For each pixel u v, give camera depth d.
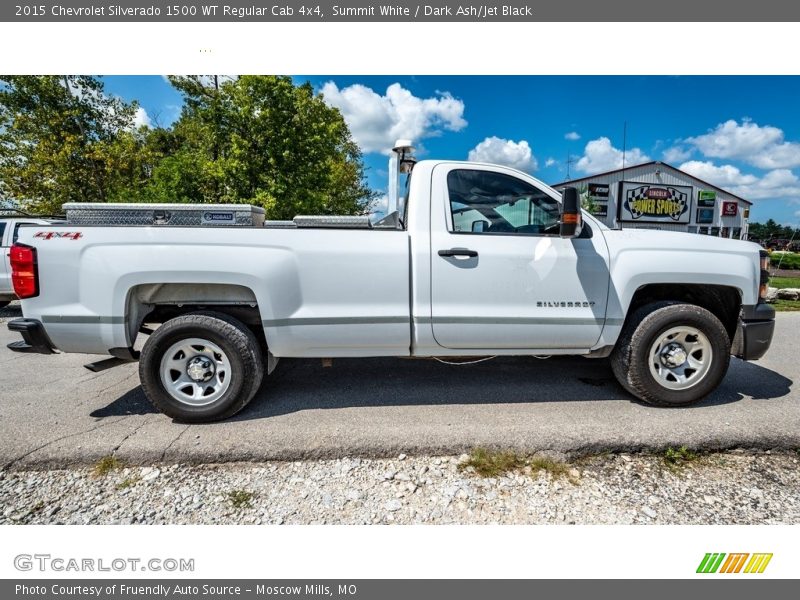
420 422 2.89
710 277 3.04
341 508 2.10
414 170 3.06
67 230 2.70
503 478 2.33
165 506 2.11
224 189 12.44
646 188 30.56
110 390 3.58
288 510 2.08
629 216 30.67
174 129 24.05
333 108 13.99
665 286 3.28
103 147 14.34
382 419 2.95
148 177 17.08
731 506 2.13
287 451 2.53
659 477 2.37
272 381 3.74
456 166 3.06
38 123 14.45
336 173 18.81
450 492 2.21
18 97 14.34
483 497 2.18
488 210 3.08
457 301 2.94
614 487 2.28
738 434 2.68
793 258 21.95
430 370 4.02
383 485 2.27
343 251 2.86
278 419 2.95
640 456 2.56
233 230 2.78
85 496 2.19
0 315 7.48
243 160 11.79
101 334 2.74
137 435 2.71
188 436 2.69
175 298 2.91
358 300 2.89
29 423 2.90
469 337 2.98
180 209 2.82
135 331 2.88
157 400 2.83
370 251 2.88
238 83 11.63
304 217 2.90
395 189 3.96
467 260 2.92
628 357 3.09
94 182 14.80
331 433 2.73
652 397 3.10
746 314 3.13
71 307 2.71
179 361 2.89
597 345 3.10
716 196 31.58
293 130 11.83
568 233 2.71
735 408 3.13
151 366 2.79
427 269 2.90
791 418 2.94
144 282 2.72
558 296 3.00
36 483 2.29
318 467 2.44
